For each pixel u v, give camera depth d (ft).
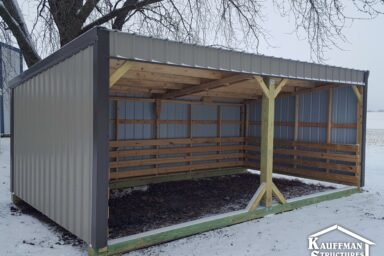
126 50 10.13
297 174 23.17
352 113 20.20
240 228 13.12
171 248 11.02
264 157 14.94
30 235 12.25
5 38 27.09
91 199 10.00
